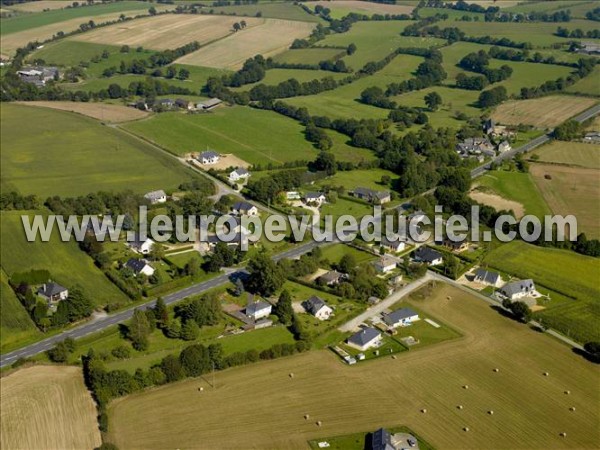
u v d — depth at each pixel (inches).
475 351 7160.4
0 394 6417.3
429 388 6545.3
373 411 6210.6
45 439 5821.9
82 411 6176.2
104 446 5575.8
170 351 7126.0
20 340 7313.0
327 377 6702.8
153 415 6136.8
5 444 5762.8
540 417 6151.6
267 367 6855.3
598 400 6392.7
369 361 6973.4
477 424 6053.2
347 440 5836.6
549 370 6835.6
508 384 6609.3
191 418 6102.4
